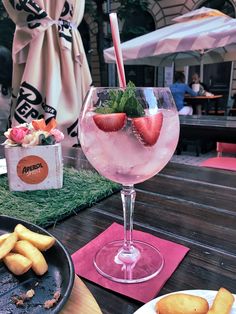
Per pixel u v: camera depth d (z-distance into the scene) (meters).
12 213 0.57
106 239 0.50
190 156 3.69
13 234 0.39
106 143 0.39
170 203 0.64
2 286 0.34
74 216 0.58
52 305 0.30
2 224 0.46
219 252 0.45
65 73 1.36
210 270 0.41
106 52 2.86
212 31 2.34
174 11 6.41
